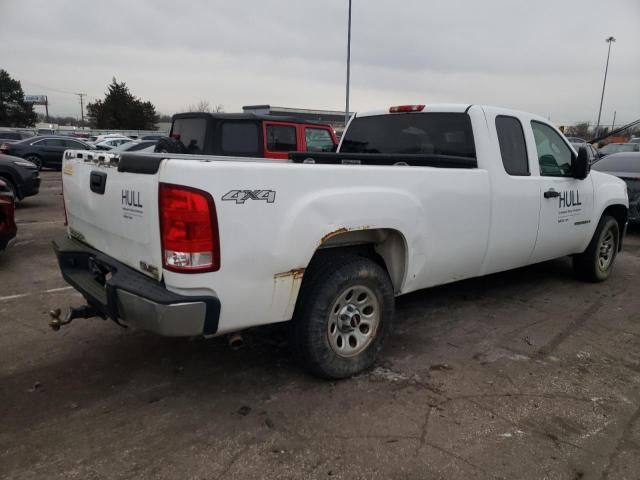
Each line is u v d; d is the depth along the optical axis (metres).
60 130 52.38
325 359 3.30
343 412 3.07
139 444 2.73
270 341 4.11
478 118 4.33
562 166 5.21
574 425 2.99
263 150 9.01
